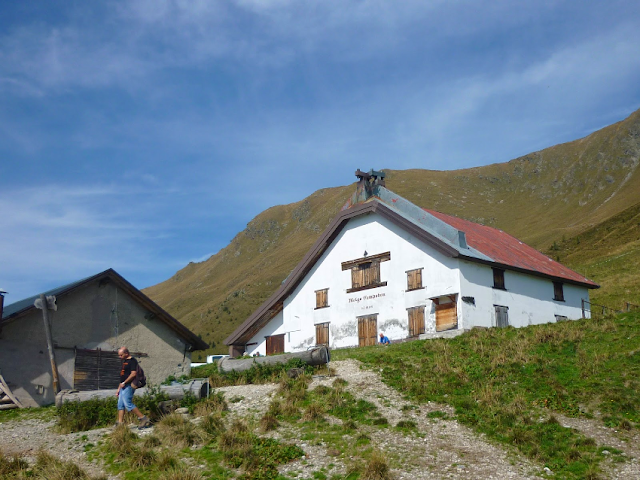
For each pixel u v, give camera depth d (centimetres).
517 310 3253
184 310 19888
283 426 1512
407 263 3222
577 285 3831
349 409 1596
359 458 1288
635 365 1744
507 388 1711
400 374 1909
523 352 2008
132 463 1288
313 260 3716
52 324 2189
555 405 1566
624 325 2220
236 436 1398
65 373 2181
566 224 18500
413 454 1310
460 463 1262
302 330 3706
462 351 2139
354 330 3422
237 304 16088
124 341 2417
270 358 2144
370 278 3400
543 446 1345
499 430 1443
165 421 1516
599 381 1673
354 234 3544
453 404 1619
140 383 1573
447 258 3028
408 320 3153
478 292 3039
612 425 1439
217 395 1739
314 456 1311
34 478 1234
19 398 2036
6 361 2044
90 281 2309
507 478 1188
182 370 2583
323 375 1977
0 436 1577
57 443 1479
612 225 9612
